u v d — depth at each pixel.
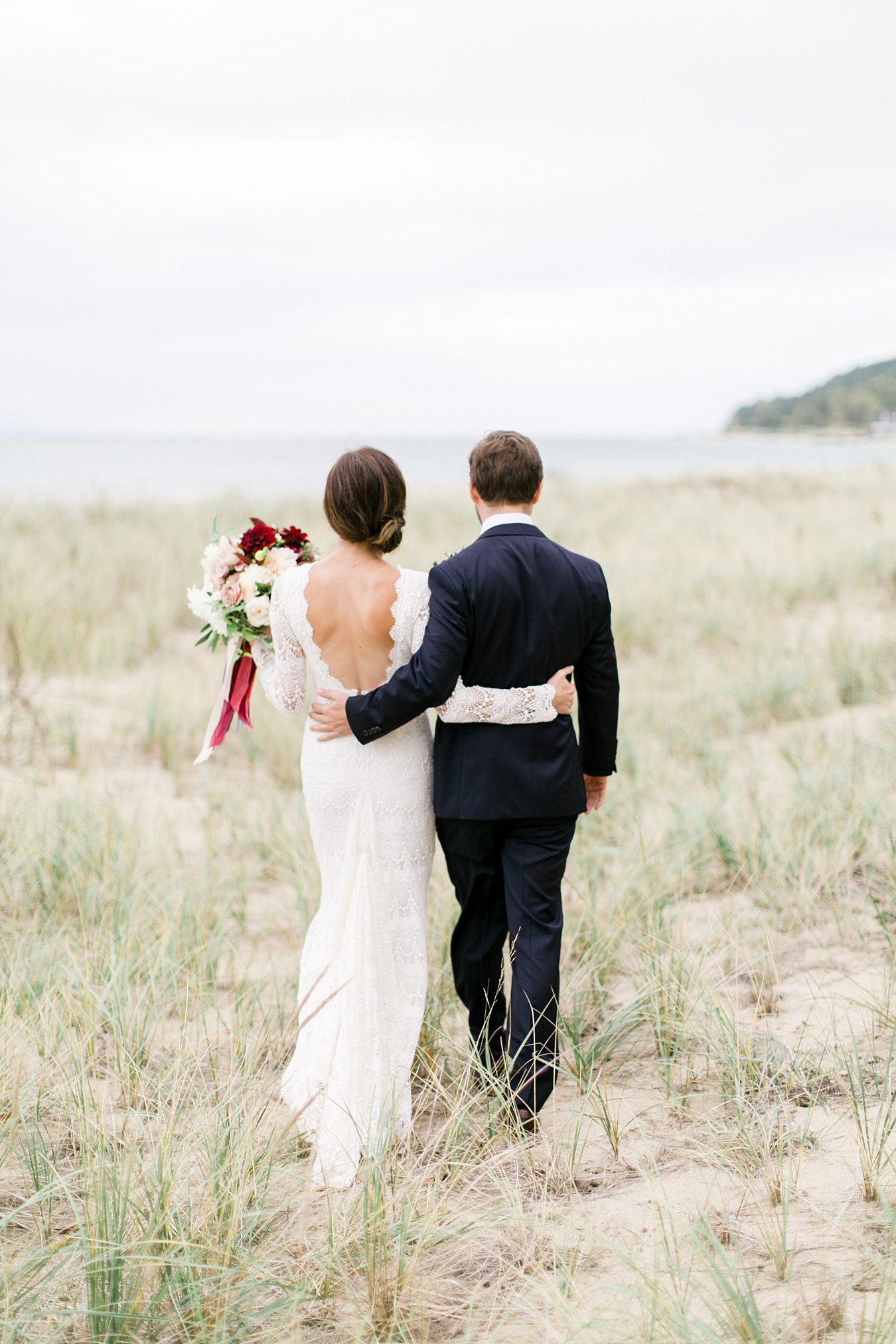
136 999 3.19
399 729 2.73
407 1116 2.58
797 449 126.88
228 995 3.43
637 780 5.49
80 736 6.35
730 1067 2.69
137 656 8.79
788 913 3.73
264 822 5.14
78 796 4.91
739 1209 2.21
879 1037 2.84
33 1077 2.70
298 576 2.71
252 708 7.23
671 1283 1.98
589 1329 1.83
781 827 4.32
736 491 21.16
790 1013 3.09
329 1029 2.67
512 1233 2.19
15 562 9.86
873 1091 2.60
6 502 15.16
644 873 4.03
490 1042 2.85
